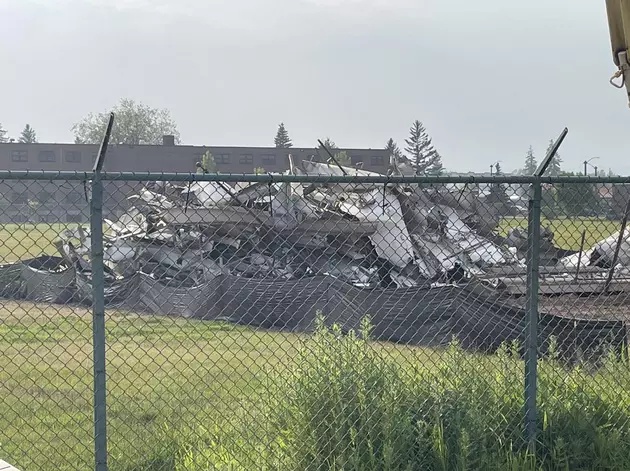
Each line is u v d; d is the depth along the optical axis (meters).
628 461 4.90
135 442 5.46
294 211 11.98
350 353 5.07
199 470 4.70
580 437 5.04
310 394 4.86
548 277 10.50
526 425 4.93
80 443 5.26
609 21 4.95
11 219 5.41
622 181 4.97
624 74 4.93
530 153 58.59
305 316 9.74
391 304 9.52
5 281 13.67
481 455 4.65
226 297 11.09
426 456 4.68
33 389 7.18
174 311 11.70
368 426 4.71
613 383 5.83
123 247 13.45
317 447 4.69
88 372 7.81
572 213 5.70
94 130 92.25
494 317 8.85
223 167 67.50
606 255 12.37
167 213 12.53
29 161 61.88
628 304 10.02
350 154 63.75
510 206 5.79
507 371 5.45
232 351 8.67
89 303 12.27
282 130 107.69
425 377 5.23
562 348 7.57
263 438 4.98
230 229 12.37
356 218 11.61
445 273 11.43
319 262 12.16
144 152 63.19
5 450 5.37
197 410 6.23
